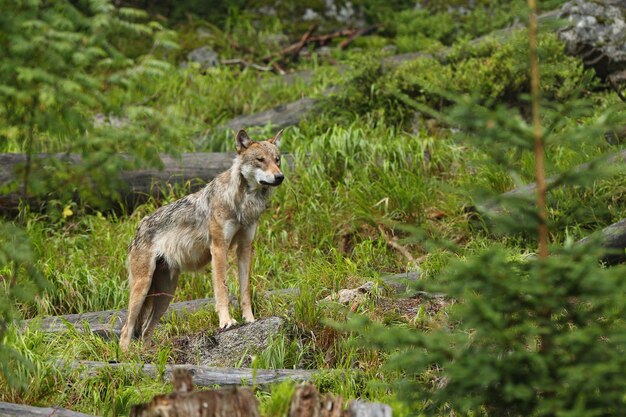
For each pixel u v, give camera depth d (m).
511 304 6.18
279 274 14.15
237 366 10.46
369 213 15.48
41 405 8.87
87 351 10.53
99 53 7.05
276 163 12.15
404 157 16.83
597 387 6.08
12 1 7.12
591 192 13.73
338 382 9.55
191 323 11.98
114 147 7.47
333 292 12.17
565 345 6.12
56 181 7.76
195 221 12.16
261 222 15.70
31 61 7.06
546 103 6.52
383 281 12.08
